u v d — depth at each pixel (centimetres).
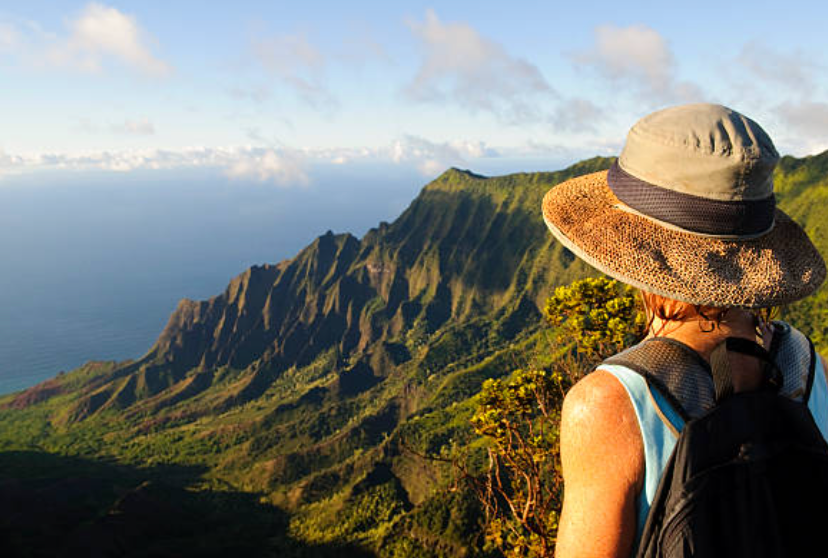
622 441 109
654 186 124
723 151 112
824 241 17262
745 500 100
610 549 110
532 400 786
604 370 119
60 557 10831
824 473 103
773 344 126
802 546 100
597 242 129
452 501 12862
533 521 770
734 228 118
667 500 104
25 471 16750
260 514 17075
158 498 14812
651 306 136
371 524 14888
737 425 102
